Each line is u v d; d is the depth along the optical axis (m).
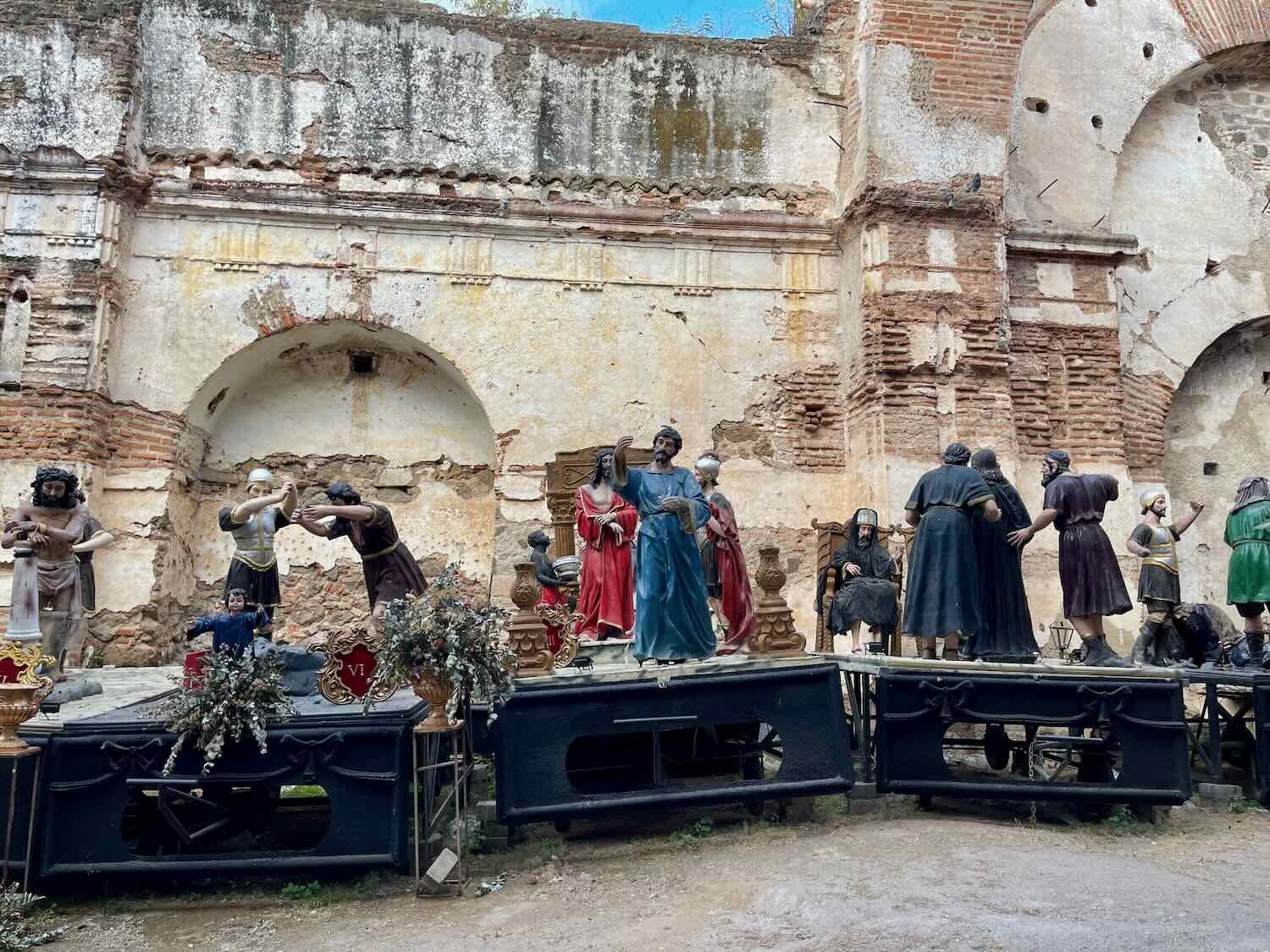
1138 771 6.71
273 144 12.88
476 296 13.02
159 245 12.45
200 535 12.80
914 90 13.23
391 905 5.52
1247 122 15.45
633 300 13.34
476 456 13.47
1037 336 13.65
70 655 10.18
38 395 11.44
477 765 7.80
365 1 13.58
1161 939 4.45
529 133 13.51
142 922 5.38
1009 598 7.62
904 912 4.80
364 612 12.89
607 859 6.11
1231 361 15.17
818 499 13.24
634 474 7.18
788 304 13.68
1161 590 9.15
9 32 12.20
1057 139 14.48
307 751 5.70
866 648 8.73
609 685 6.31
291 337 12.87
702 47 14.09
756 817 6.87
